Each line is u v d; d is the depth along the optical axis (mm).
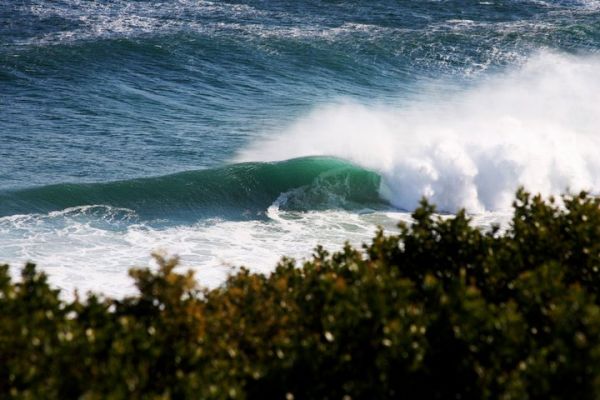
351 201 81312
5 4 149250
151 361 29625
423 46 144625
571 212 40531
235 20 151875
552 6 176625
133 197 75875
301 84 128250
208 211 76375
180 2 160625
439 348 30578
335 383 29938
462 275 32906
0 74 117625
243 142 98375
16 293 32562
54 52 126375
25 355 28844
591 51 147375
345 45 142500
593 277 36688
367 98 122000
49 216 70562
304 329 31906
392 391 29672
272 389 29906
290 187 81188
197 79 126188
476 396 29250
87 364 28422
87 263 60719
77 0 155250
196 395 27594
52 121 102938
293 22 153750
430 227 39750
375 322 30688
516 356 29969
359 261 35438
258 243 67688
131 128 102438
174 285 33125
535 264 37438
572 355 28656
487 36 151125
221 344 31375
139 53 131250
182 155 92938
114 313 33375
